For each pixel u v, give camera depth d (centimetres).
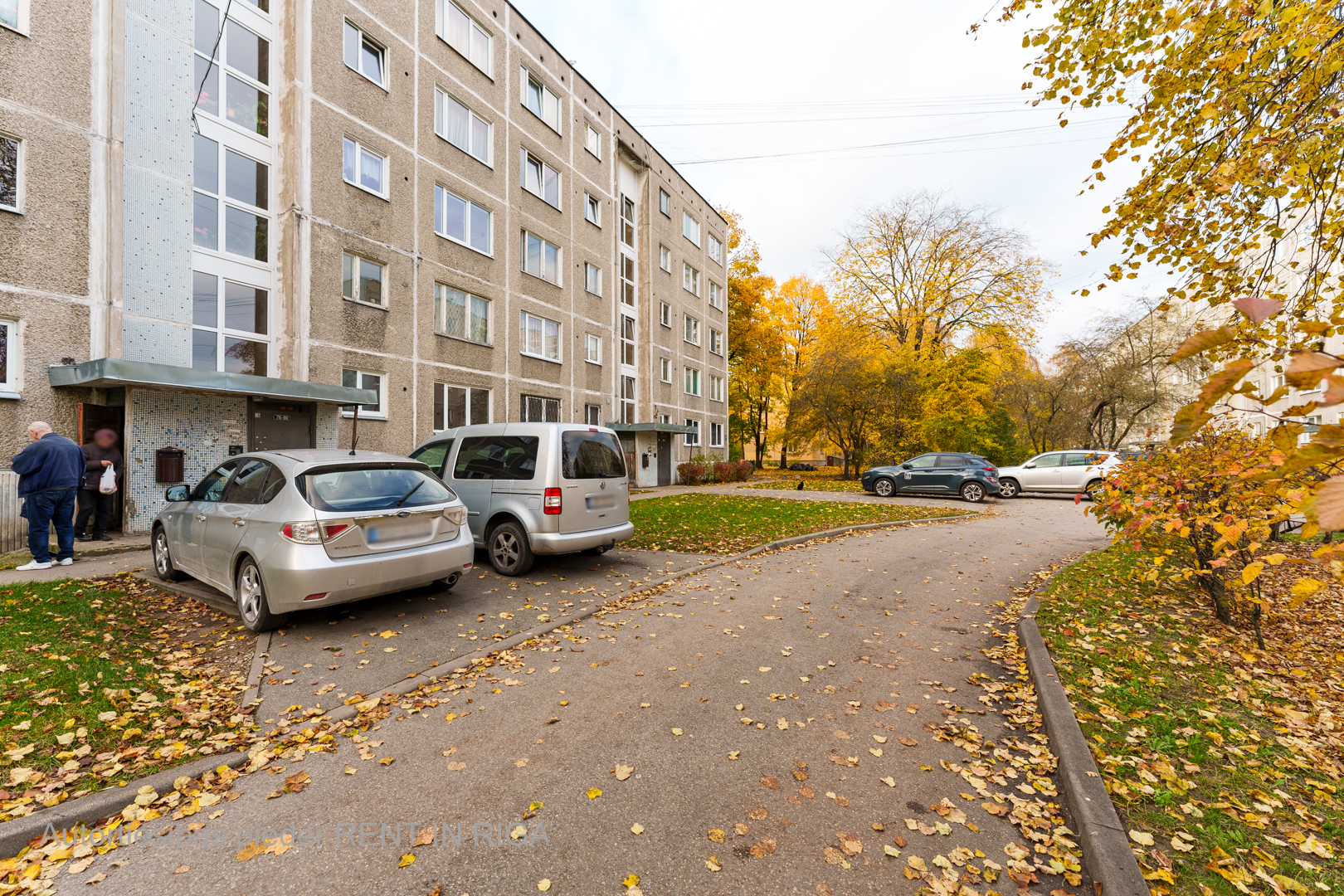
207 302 1161
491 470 790
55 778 314
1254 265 487
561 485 745
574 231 2156
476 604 642
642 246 2677
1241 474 296
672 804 304
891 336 3478
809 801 307
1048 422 3306
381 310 1438
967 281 3241
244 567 557
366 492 569
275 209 1269
